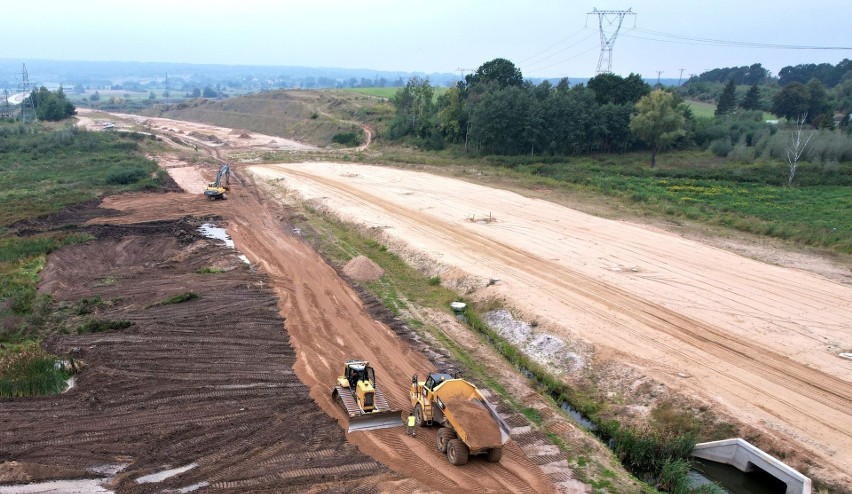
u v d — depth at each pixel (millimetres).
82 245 38062
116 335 25250
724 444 17859
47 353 22922
